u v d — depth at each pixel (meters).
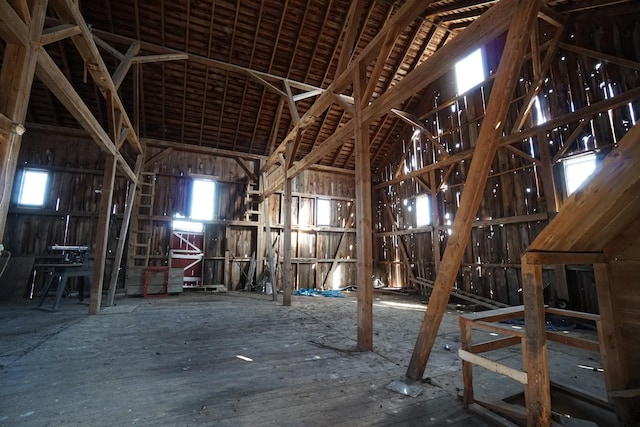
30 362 2.96
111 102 5.31
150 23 7.14
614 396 1.93
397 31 3.53
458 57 2.76
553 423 1.69
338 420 1.96
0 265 7.13
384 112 3.65
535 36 6.45
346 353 3.41
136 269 8.38
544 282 6.17
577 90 5.94
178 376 2.68
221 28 7.44
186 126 9.55
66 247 6.69
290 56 8.28
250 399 2.25
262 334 4.21
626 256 2.11
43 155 8.28
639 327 2.03
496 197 7.46
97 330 4.30
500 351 3.58
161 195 9.47
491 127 2.30
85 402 2.17
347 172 12.13
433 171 9.39
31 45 2.61
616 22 5.45
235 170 10.50
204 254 9.72
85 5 6.68
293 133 7.19
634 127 1.44
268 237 9.09
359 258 3.80
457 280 8.26
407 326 4.89
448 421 1.97
